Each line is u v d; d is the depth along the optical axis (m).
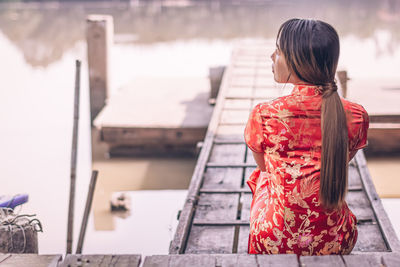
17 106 12.00
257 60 11.53
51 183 7.78
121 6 37.22
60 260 2.21
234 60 11.21
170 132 9.02
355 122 2.12
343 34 22.42
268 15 31.72
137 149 9.21
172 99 10.69
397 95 10.02
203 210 4.89
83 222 4.63
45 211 6.75
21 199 3.99
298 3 38.47
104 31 10.48
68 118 11.20
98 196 7.38
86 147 9.62
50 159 8.83
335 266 2.08
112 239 5.97
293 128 2.08
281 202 2.17
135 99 10.68
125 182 8.01
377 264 2.09
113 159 9.09
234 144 6.96
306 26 2.02
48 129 10.45
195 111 9.84
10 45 20.94
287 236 2.20
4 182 7.75
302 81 2.08
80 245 4.59
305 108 2.07
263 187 2.47
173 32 24.42
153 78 12.67
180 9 35.56
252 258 2.16
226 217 4.74
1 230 3.35
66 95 13.04
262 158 2.24
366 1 38.28
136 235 6.09
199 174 5.70
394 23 26.39
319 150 2.09
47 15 31.97
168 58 17.38
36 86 13.95
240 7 36.59
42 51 19.59
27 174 8.11
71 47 20.42
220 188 5.45
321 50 2.00
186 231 4.38
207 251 4.16
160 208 6.96
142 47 19.81
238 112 8.31
